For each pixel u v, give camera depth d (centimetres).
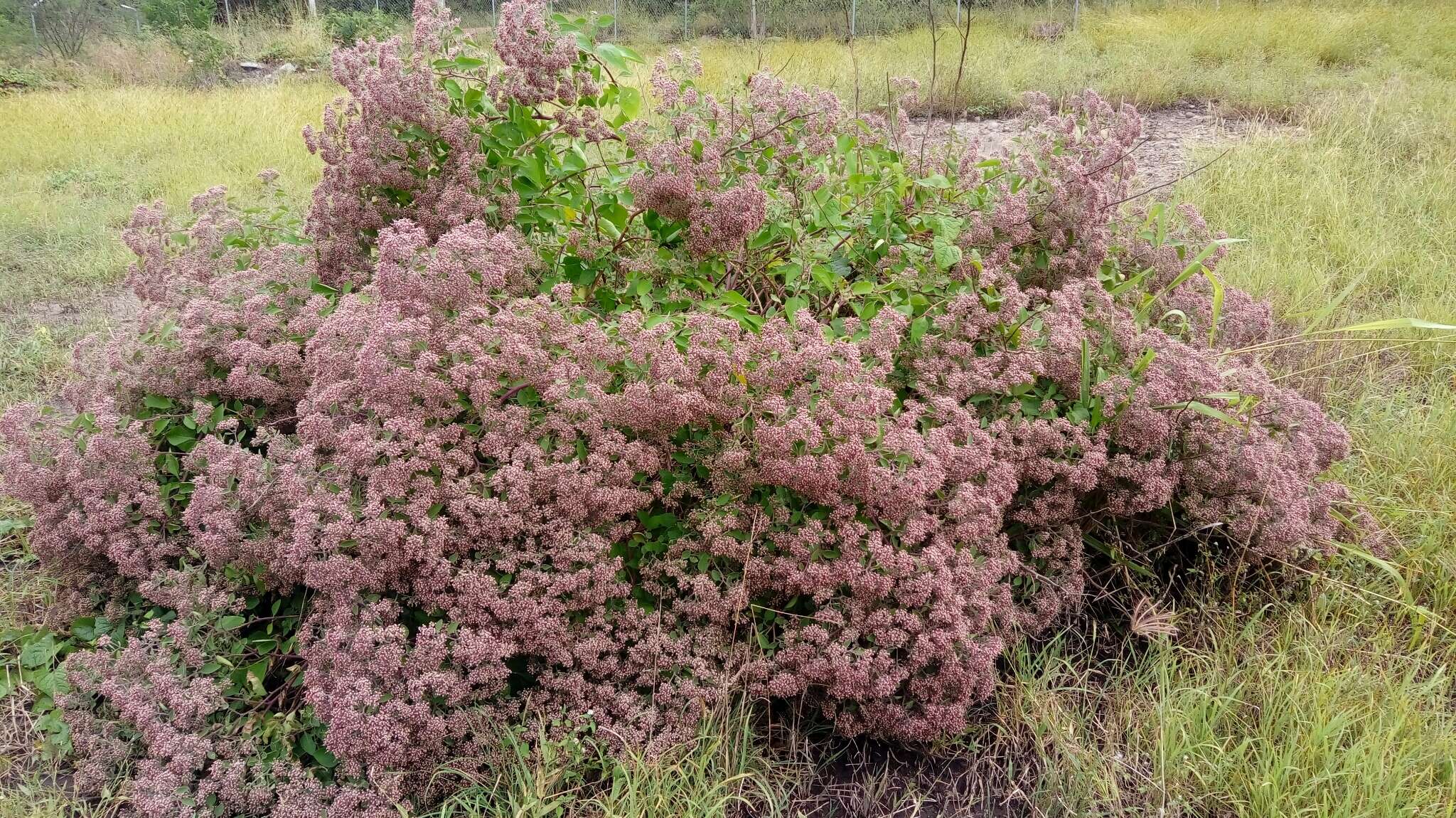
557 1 1819
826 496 265
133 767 286
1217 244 376
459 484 263
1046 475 305
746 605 280
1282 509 317
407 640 269
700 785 259
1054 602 311
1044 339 322
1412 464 394
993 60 1174
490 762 265
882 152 400
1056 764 283
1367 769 264
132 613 328
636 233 357
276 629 311
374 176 339
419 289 282
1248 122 900
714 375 271
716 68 1123
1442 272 543
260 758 266
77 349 353
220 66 1563
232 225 395
